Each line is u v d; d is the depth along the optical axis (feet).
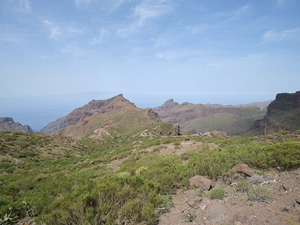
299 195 20.77
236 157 36.09
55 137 154.61
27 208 25.66
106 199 20.88
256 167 33.06
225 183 27.50
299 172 28.25
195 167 32.65
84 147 158.61
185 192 25.96
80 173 53.36
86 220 17.11
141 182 27.12
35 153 106.11
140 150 84.28
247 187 23.71
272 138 70.85
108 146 192.13
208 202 21.63
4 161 86.63
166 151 71.92
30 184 47.06
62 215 18.17
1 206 25.25
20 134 135.03
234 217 17.13
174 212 21.03
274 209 18.33
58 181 43.62
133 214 19.35
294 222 15.79
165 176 29.53
